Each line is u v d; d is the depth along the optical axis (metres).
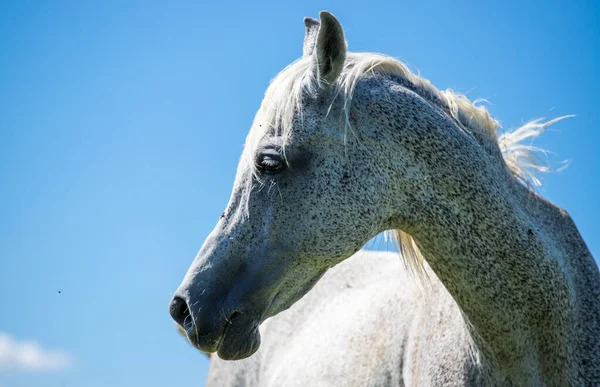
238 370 5.36
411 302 4.12
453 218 3.37
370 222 3.40
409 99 3.45
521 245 3.33
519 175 3.68
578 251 3.57
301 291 3.47
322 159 3.36
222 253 3.34
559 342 3.34
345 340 4.47
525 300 3.33
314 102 3.40
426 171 3.40
